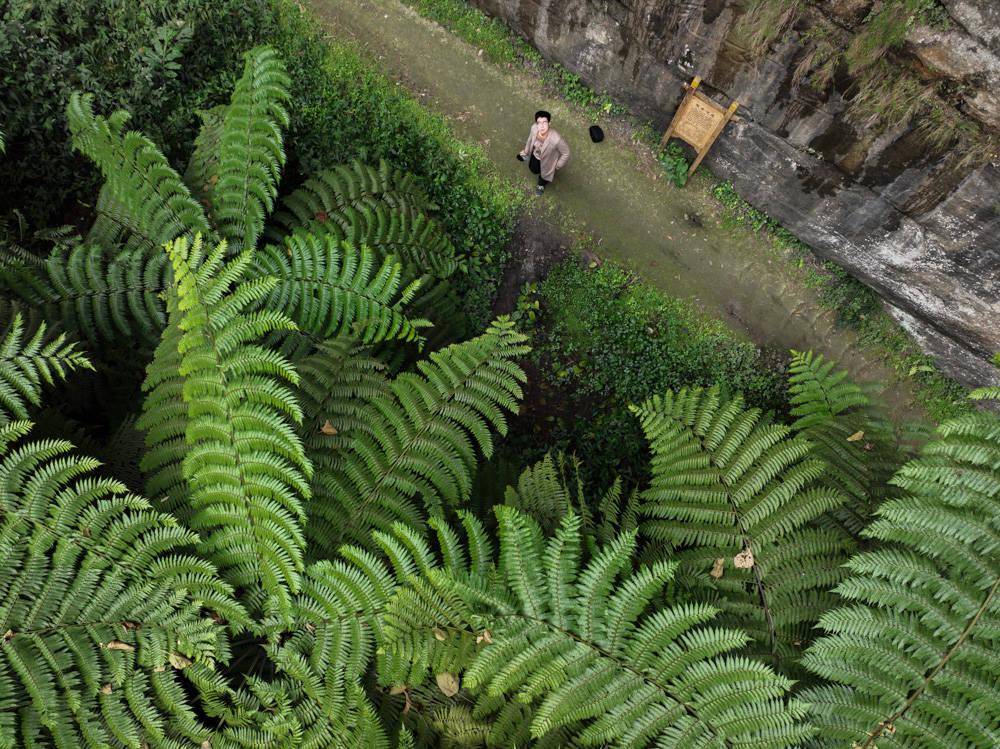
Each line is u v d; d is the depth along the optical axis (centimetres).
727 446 400
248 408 335
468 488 399
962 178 650
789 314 856
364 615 345
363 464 396
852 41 611
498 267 810
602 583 319
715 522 388
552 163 756
